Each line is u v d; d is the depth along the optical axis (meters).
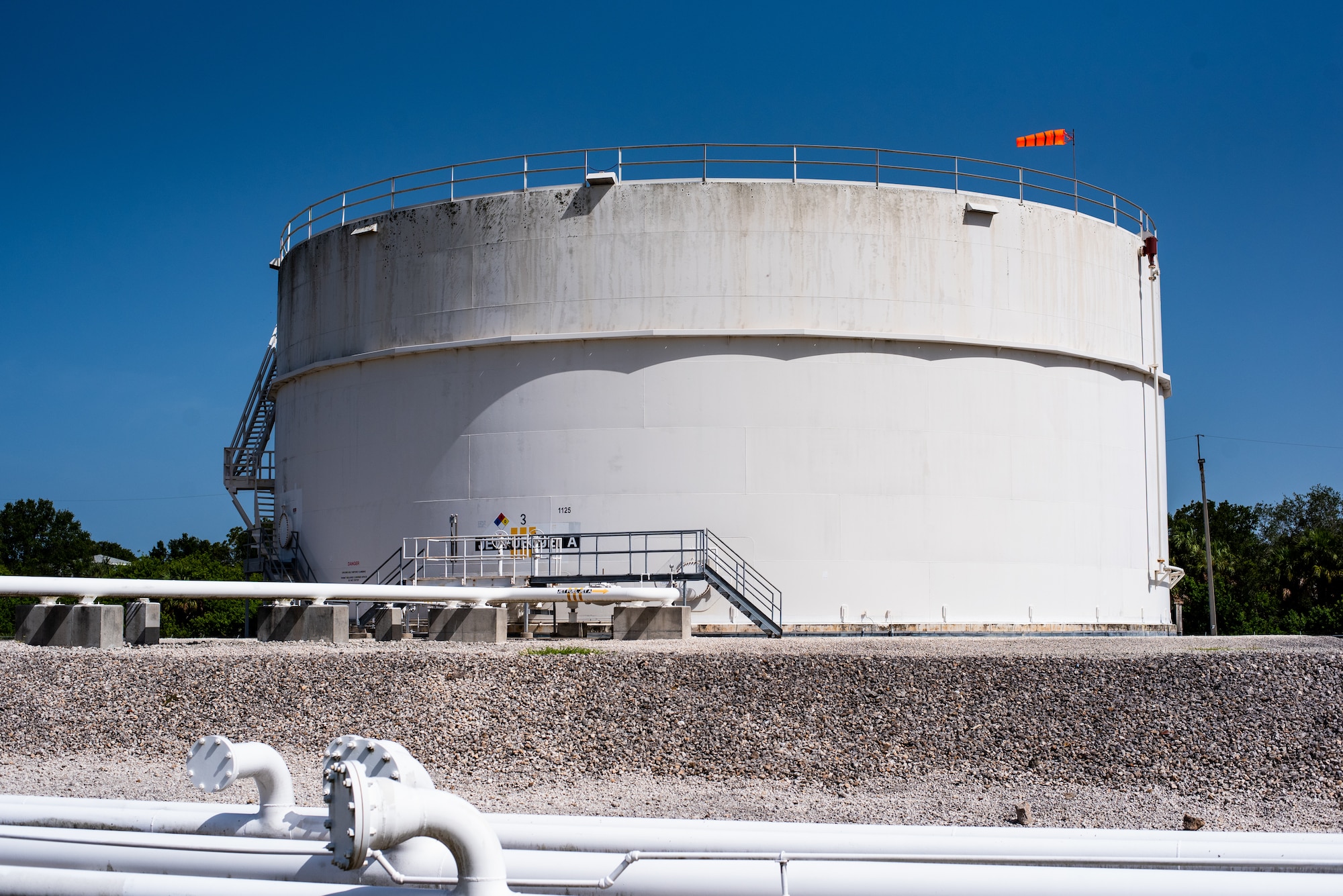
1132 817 12.13
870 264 32.34
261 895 7.07
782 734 15.41
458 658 19.12
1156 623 36.38
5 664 19.28
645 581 30.59
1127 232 36.72
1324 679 17.30
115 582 24.48
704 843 8.47
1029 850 8.43
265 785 8.63
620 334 31.75
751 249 32.03
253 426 43.19
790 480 31.44
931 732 15.46
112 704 17.14
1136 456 36.28
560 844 8.53
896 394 32.16
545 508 31.89
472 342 32.81
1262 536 106.44
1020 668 18.00
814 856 7.58
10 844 8.24
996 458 32.84
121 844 8.11
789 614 30.98
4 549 100.00
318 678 18.05
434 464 33.25
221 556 102.50
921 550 31.81
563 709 16.41
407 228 34.41
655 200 32.25
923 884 7.47
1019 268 33.72
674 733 15.48
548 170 33.34
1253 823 11.98
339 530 35.16
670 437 31.53
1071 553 33.81
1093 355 34.78
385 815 6.10
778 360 31.77
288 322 38.34
